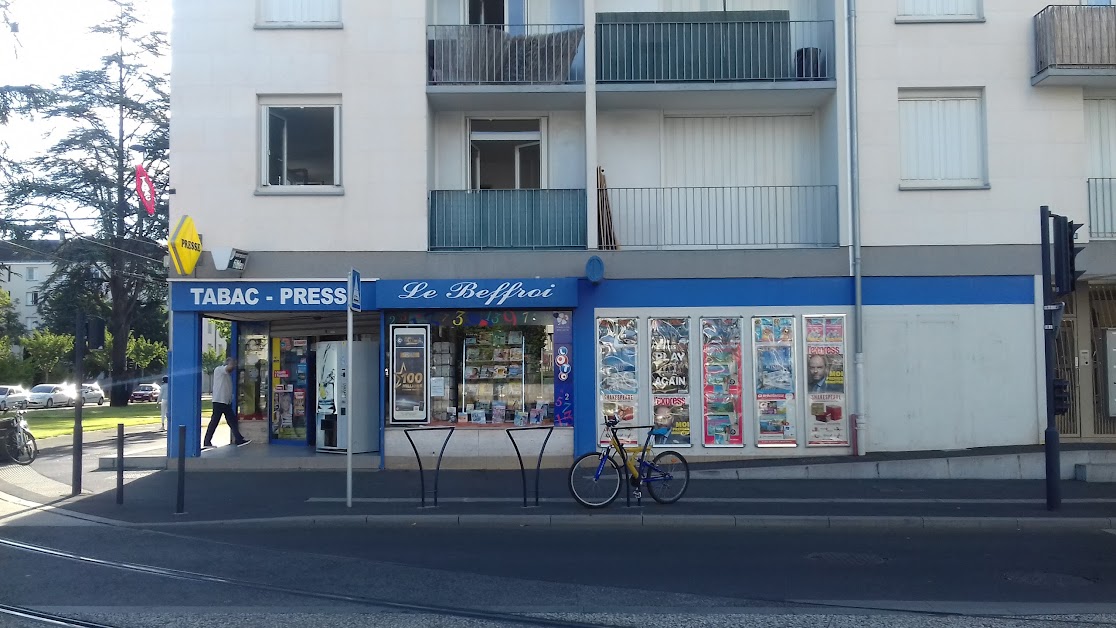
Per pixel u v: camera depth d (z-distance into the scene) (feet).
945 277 49.60
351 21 50.62
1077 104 49.90
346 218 50.11
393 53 50.49
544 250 50.75
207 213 50.19
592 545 32.19
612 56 52.31
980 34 50.11
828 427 49.37
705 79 51.88
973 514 36.58
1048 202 49.67
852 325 49.52
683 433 49.49
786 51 52.03
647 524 35.78
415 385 50.19
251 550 31.19
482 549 31.42
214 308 49.73
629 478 38.17
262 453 52.85
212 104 50.44
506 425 50.14
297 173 51.06
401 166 50.21
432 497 40.57
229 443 59.06
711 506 38.40
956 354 49.47
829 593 25.13
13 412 54.60
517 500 39.58
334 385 53.16
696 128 54.29
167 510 38.32
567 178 53.57
